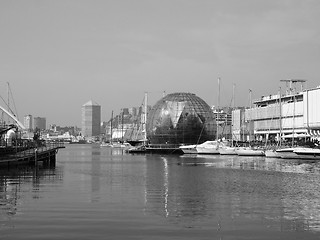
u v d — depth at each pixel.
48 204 31.38
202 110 172.25
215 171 64.69
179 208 30.09
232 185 44.81
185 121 168.38
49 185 44.12
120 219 26.17
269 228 24.20
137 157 122.31
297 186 43.97
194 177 54.28
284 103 163.12
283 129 162.50
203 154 137.62
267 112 175.38
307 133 143.75
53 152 84.50
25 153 74.62
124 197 35.22
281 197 35.78
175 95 176.25
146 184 45.69
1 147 73.44
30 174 57.88
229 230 23.67
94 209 29.42
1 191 38.94
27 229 23.47
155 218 26.58
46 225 24.41
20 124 127.56
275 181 49.12
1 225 24.36
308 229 24.05
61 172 61.91
